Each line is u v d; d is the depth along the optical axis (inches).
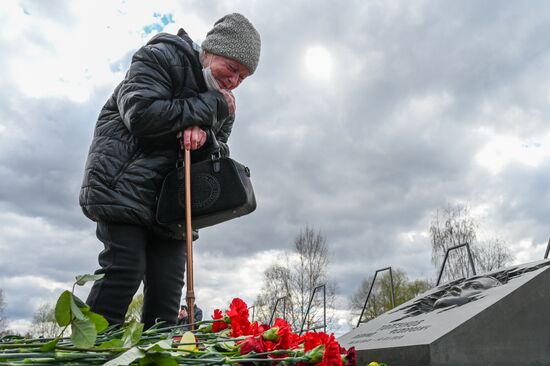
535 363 121.5
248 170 117.0
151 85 108.2
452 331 118.4
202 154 118.1
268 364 48.3
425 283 1128.2
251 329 56.2
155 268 116.5
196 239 122.7
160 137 110.6
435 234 976.3
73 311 40.3
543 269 133.8
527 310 124.8
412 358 121.3
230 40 114.4
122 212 106.0
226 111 115.3
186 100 110.2
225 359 44.8
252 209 116.3
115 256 105.9
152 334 56.2
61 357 38.8
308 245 1065.5
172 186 110.7
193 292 94.3
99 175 107.7
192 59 116.1
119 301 104.7
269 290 1022.4
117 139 110.9
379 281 892.6
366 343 163.5
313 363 47.5
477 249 946.1
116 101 116.0
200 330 61.3
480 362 118.1
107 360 39.9
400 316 182.1
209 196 109.8
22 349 41.1
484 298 137.8
